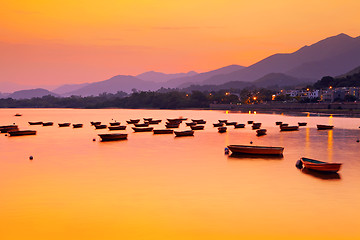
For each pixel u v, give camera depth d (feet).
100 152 201.67
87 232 83.51
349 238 79.82
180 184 123.95
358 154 188.75
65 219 91.25
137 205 101.45
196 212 95.45
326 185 121.08
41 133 328.08
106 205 101.76
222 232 82.99
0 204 103.24
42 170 151.02
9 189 119.75
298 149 208.85
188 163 163.94
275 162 164.86
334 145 227.61
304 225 86.48
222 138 272.92
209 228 85.15
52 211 97.09
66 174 142.20
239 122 476.95
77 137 290.76
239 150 188.14
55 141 261.24
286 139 264.52
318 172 142.00
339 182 125.08
